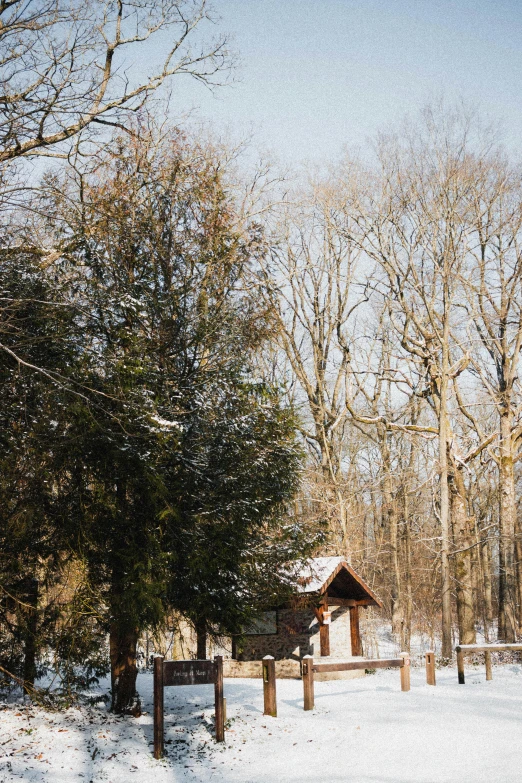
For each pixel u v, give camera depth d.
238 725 13.05
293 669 25.22
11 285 13.86
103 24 15.35
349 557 33.84
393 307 37.06
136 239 17.09
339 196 37.56
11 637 13.73
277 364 36.56
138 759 11.09
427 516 49.16
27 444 13.09
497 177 34.97
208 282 19.22
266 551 18.66
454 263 35.09
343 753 11.17
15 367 13.27
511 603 34.12
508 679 20.02
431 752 10.98
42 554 13.80
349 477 40.97
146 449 13.94
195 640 22.97
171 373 15.77
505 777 9.41
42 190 13.92
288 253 37.47
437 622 55.38
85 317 15.27
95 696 14.67
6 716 12.37
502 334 35.34
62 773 10.16
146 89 15.99
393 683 20.19
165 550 14.44
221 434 16.08
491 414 44.69
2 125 12.98
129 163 18.98
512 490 34.53
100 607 13.79
